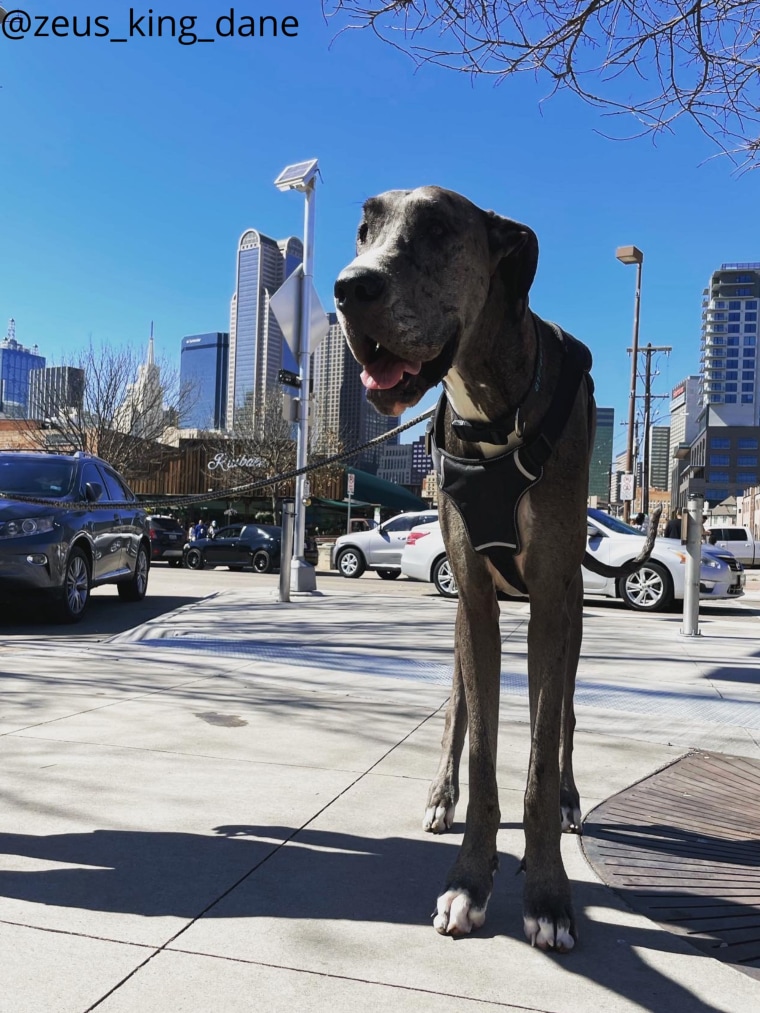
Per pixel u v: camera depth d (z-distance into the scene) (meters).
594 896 2.68
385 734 4.50
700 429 143.38
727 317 110.69
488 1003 2.03
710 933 2.43
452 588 13.77
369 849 2.96
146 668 6.28
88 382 36.59
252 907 2.51
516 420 2.40
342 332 2.19
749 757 4.27
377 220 2.25
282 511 11.54
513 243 2.36
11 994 1.99
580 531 2.53
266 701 5.24
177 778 3.66
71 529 8.97
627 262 26.31
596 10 4.55
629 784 3.81
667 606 13.45
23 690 5.40
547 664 2.46
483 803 2.53
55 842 2.95
